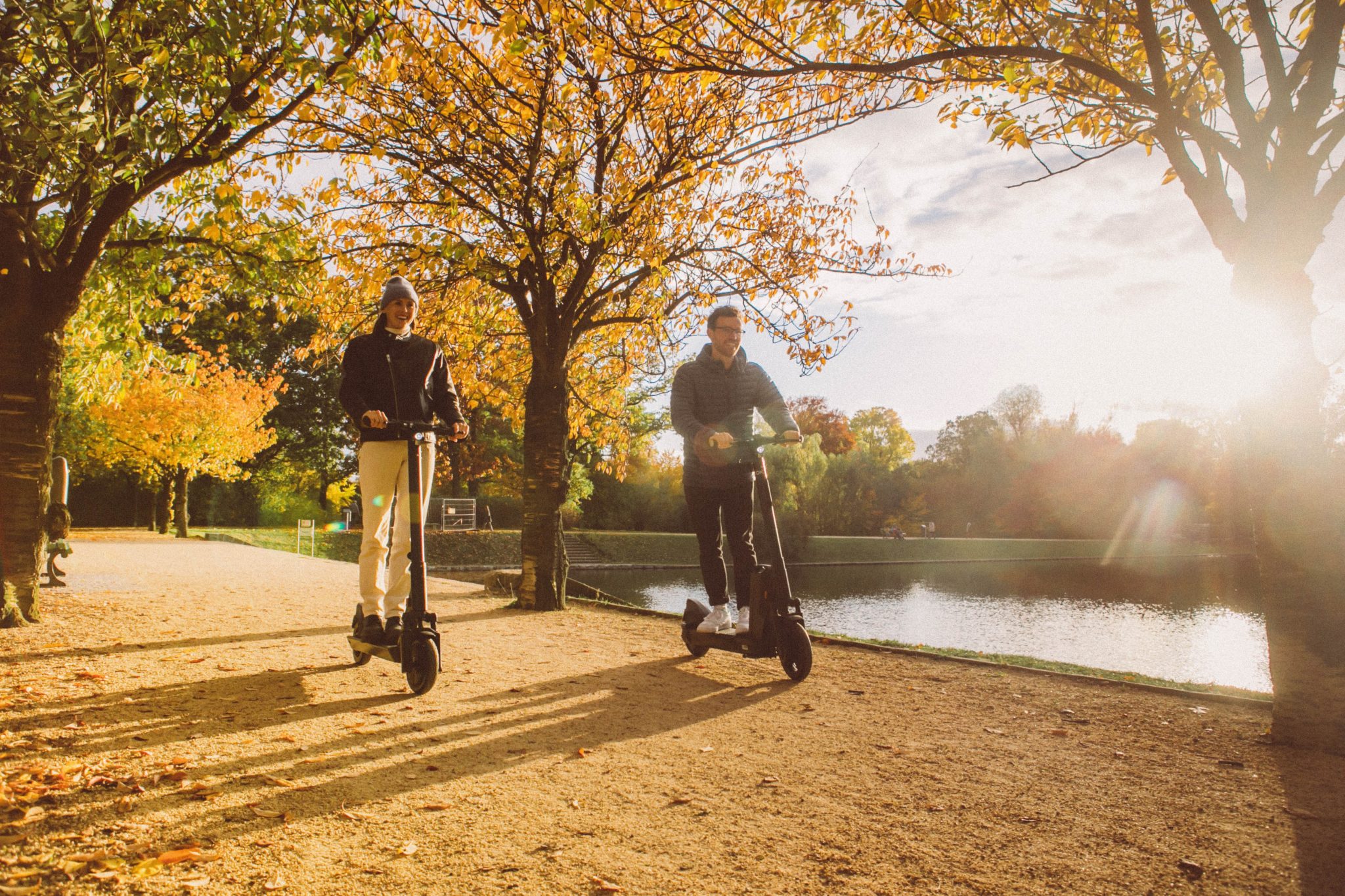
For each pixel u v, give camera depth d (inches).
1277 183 142.3
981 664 207.0
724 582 209.5
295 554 708.7
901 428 3430.1
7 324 226.8
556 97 303.3
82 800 102.0
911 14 177.9
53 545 347.9
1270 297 142.5
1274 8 161.2
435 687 174.4
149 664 187.0
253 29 215.6
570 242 313.9
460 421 181.6
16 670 173.3
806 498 2155.5
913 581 1519.4
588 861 89.9
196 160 236.7
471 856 90.6
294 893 80.4
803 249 334.0
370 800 107.0
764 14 184.9
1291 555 138.2
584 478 1731.1
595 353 406.9
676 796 111.5
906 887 85.0
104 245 251.1
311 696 162.2
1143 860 92.0
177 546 802.2
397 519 183.0
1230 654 701.9
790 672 187.9
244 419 1109.7
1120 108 183.8
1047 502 2822.3
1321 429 138.5
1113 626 897.5
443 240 303.4
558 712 155.7
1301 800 110.8
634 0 195.2
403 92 298.0
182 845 90.2
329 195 299.6
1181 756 130.8
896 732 144.6
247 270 299.6
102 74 188.9
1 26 185.3
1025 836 99.0
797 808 107.5
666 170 316.2
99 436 1068.5
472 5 275.9
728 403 204.7
